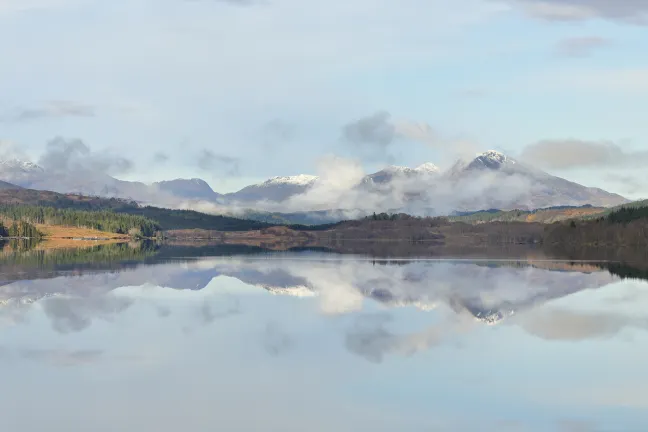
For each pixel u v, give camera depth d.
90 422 36.25
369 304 80.81
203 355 51.62
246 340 57.41
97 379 44.44
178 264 146.62
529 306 79.44
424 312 74.44
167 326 64.00
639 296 89.38
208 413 37.78
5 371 46.31
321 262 163.62
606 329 63.34
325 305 79.56
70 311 72.25
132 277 111.00
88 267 132.25
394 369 47.66
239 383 43.81
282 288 97.62
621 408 38.97
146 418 36.94
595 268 141.88
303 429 35.44
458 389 42.72
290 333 60.94
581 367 48.41
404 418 37.16
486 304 81.12
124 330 61.62
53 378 44.62
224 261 162.38
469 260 174.12
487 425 36.16
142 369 47.28
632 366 48.72
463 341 57.59
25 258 162.25
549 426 36.00
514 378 45.47
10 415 37.25
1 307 74.31
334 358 50.88
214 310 74.44
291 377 45.38
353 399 40.47
